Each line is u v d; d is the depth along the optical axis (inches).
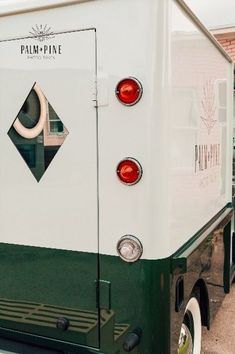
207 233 113.0
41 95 90.1
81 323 89.7
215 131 127.6
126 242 83.9
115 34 82.2
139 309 83.9
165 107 81.6
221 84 133.7
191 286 98.3
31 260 94.4
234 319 155.5
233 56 259.4
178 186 90.4
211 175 124.0
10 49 92.1
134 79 81.0
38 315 94.5
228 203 154.6
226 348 134.3
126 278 84.7
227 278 149.4
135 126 82.0
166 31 80.8
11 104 93.4
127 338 84.4
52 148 90.0
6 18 91.6
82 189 87.8
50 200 91.2
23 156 93.2
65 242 90.3
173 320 87.0
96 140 85.7
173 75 85.4
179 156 90.5
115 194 84.7
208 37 112.5
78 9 84.9
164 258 83.3
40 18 88.5
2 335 99.5
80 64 85.7
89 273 88.3
